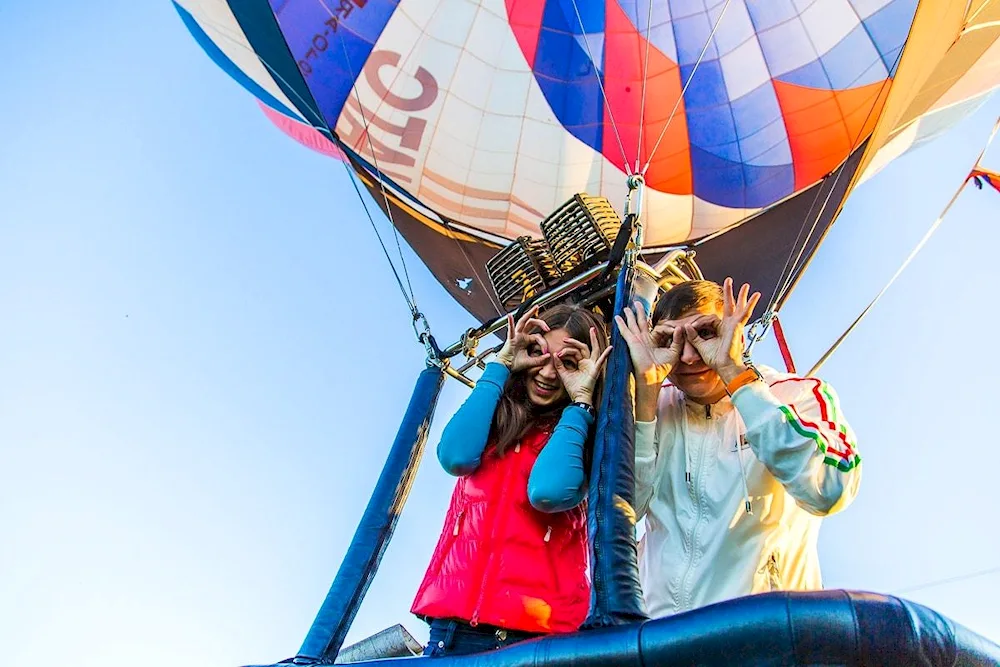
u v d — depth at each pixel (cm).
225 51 841
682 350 298
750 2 902
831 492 254
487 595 283
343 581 328
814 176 863
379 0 884
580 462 288
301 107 818
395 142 923
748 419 270
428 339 413
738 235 874
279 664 308
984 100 834
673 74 943
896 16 823
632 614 224
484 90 949
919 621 188
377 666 277
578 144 951
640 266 368
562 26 941
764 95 907
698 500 295
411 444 371
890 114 610
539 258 431
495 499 306
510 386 338
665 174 938
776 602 191
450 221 934
